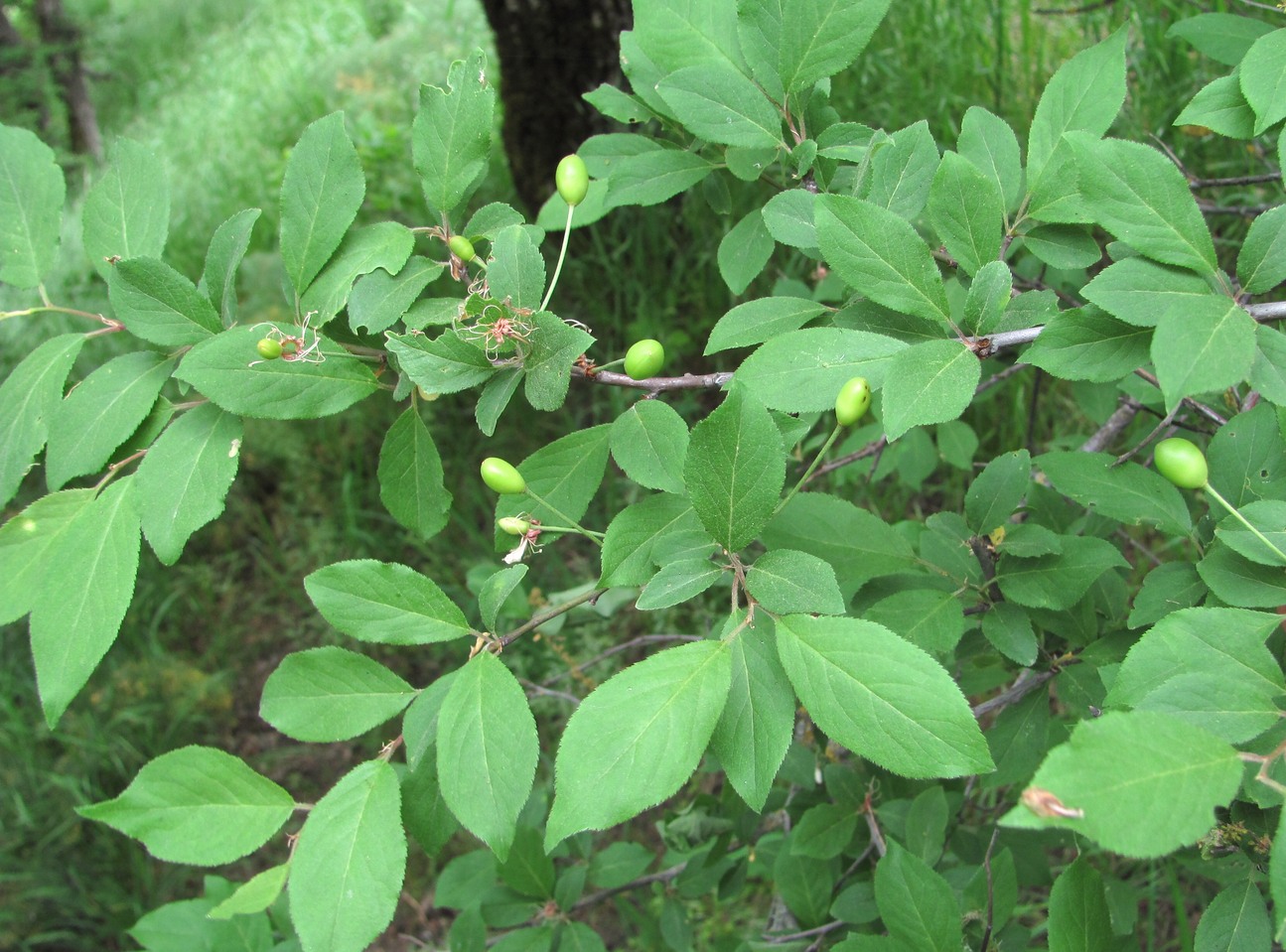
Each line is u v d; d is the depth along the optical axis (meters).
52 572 0.28
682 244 1.01
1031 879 0.46
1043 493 0.41
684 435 0.27
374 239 0.31
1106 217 0.23
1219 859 0.35
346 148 0.30
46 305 0.32
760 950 0.49
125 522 0.29
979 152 0.31
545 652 0.92
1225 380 0.20
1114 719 0.18
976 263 0.27
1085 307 0.24
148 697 1.02
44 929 0.94
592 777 0.21
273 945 0.50
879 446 0.52
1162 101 0.76
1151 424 0.57
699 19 0.32
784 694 0.23
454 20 1.67
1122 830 0.17
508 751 0.23
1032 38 0.90
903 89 0.91
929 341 0.24
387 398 1.07
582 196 0.30
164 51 2.29
